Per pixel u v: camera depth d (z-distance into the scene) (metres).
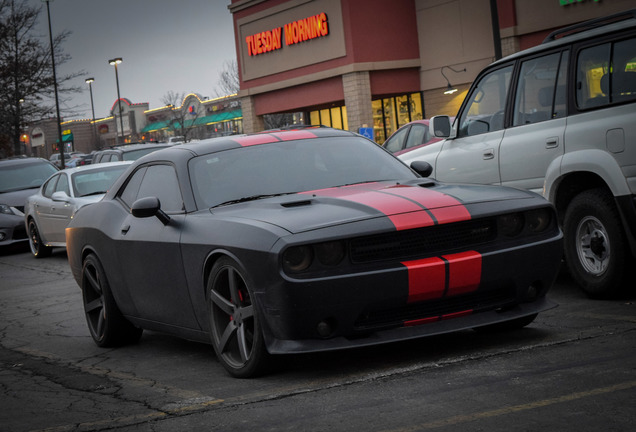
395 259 4.53
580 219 6.60
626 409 3.54
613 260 6.32
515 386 4.07
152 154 6.27
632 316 5.66
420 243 4.59
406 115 28.92
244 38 32.06
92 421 4.31
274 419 3.95
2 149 40.59
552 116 6.83
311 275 4.40
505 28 23.69
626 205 6.12
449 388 4.16
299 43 29.50
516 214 4.89
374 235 4.49
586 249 6.64
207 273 5.06
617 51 6.33
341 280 4.39
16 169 18.45
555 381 4.09
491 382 4.18
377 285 4.44
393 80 27.83
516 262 4.78
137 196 6.12
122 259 6.00
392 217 4.58
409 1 27.70
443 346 5.19
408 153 8.56
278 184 5.43
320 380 4.61
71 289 10.74
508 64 7.39
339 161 5.73
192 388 4.81
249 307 4.72
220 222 4.95
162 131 80.81
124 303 6.18
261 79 31.64
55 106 40.19
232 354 5.04
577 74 6.63
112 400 4.76
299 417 3.94
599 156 6.31
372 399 4.11
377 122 30.30
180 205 5.51
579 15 21.62
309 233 4.45
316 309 4.40
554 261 4.98
